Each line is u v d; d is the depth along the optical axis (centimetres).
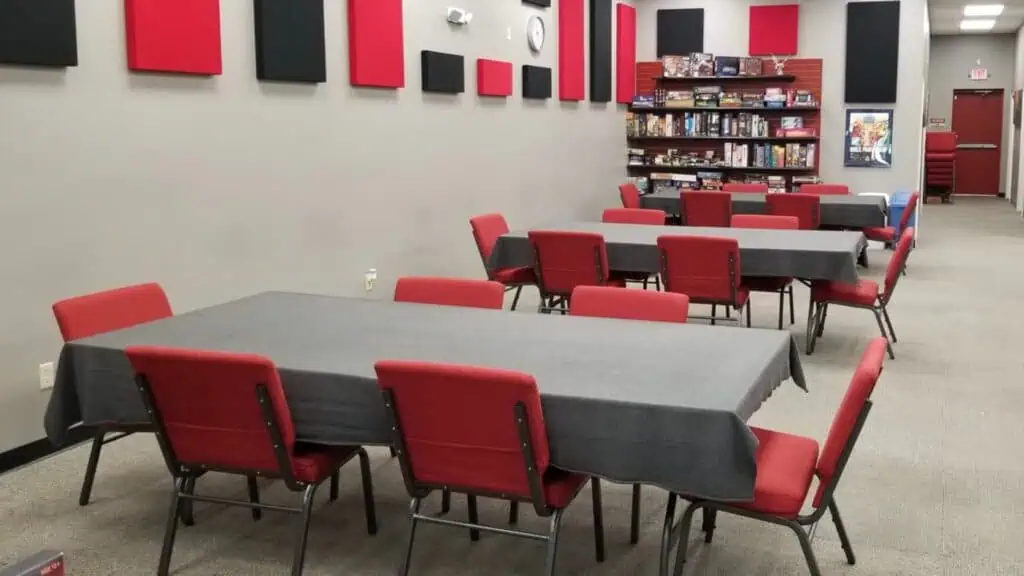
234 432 288
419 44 716
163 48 474
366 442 287
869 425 470
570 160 1021
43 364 430
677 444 248
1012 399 512
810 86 1117
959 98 1848
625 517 362
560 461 261
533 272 632
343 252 642
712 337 329
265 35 546
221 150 527
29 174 417
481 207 830
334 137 625
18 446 422
